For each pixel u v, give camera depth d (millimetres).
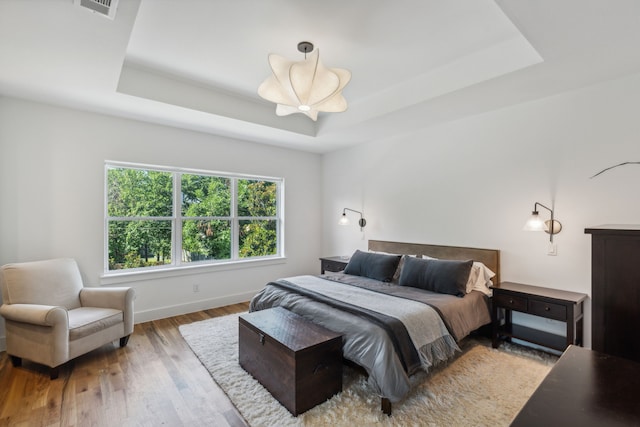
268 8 2068
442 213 3814
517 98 3000
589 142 2730
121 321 2975
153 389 2326
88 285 3424
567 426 863
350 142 4738
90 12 1772
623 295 1764
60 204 3264
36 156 3139
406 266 3396
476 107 3234
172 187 4133
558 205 2906
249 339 2502
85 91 2859
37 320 2385
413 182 4133
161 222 4051
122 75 2896
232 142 4492
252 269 4754
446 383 2346
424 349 2234
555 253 2924
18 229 3053
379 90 3414
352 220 5000
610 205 2627
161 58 2768
